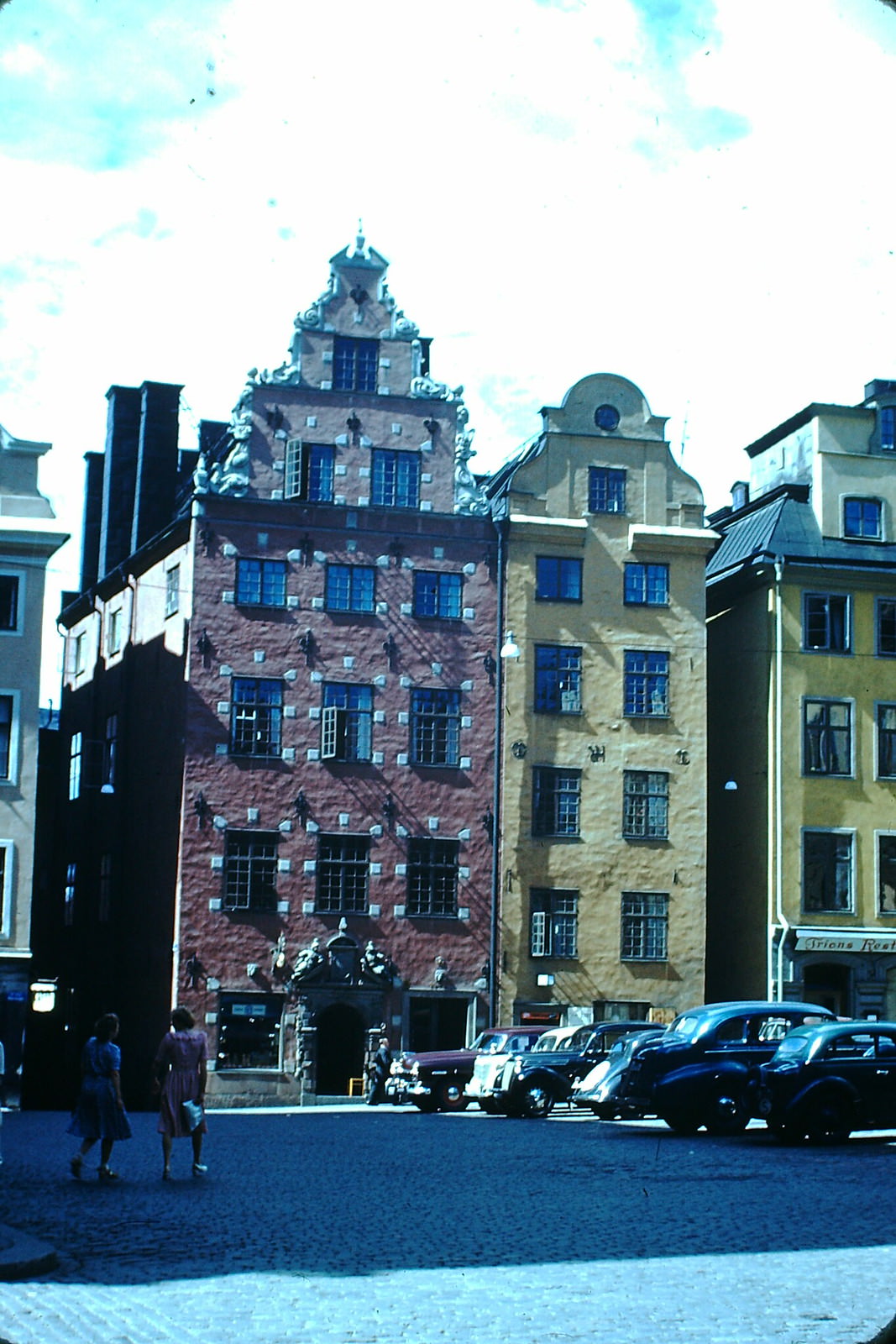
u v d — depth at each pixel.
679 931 48.97
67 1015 55.66
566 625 49.50
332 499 48.34
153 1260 14.80
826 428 51.66
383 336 49.31
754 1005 31.45
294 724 47.19
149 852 49.31
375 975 46.56
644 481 50.53
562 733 49.06
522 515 49.62
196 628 46.81
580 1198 19.72
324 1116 38.62
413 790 47.78
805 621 50.31
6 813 43.66
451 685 48.47
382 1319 12.31
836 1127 27.17
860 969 49.25
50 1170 22.47
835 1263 15.02
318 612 47.78
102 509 58.69
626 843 49.03
